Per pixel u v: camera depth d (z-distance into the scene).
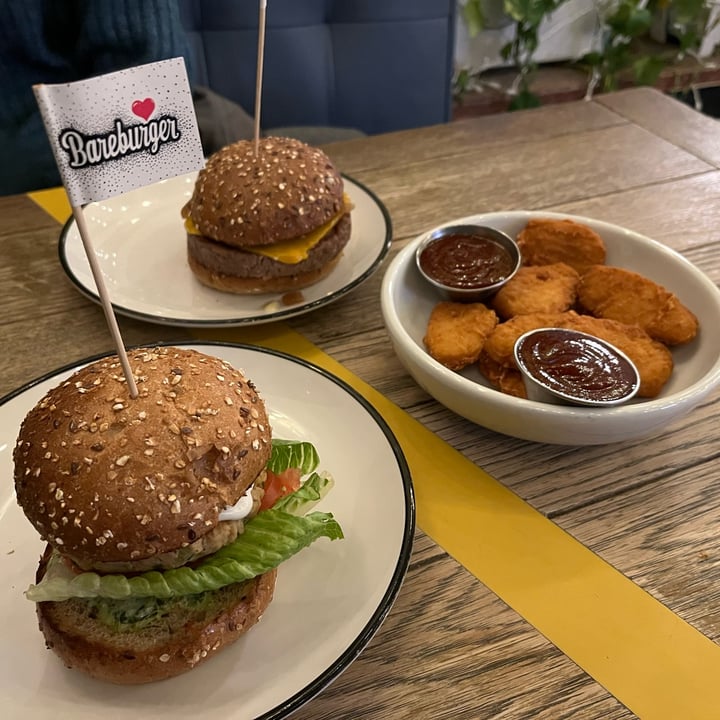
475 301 0.51
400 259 0.51
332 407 0.44
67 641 0.32
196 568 0.33
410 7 1.04
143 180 0.33
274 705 0.32
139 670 0.32
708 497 0.42
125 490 0.31
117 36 0.79
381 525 0.38
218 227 0.52
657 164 0.73
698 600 0.37
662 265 0.52
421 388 0.48
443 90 1.13
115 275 0.56
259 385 0.45
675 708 0.33
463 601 0.37
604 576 0.38
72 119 0.30
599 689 0.33
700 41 1.38
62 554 0.33
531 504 0.41
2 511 0.39
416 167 0.72
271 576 0.35
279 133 1.00
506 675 0.34
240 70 1.03
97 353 0.50
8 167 0.83
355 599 0.35
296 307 0.52
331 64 1.07
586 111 0.82
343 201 0.57
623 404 0.42
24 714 0.32
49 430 0.33
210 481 0.33
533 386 0.42
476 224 0.55
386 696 0.33
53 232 0.62
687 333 0.47
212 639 0.32
